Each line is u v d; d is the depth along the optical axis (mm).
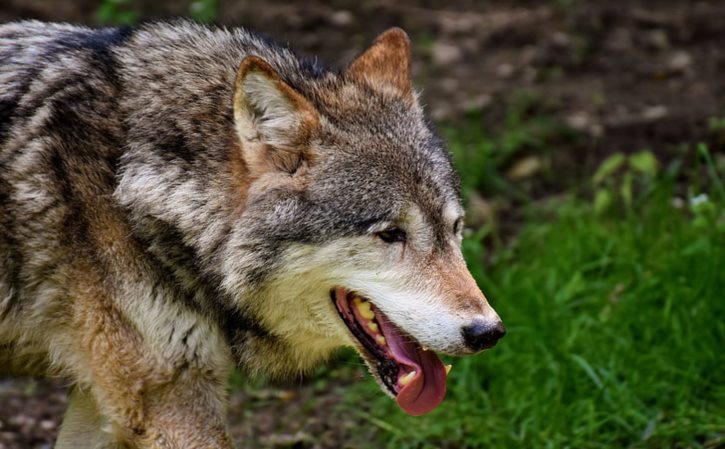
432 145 9219
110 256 8648
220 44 9367
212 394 9078
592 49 19250
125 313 8703
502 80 18500
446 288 8758
